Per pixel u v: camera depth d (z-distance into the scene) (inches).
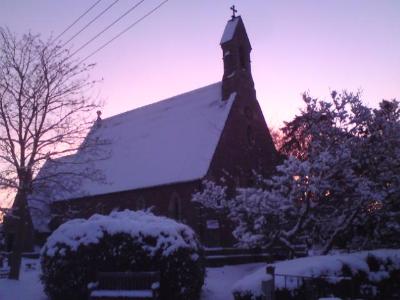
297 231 739.4
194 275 576.1
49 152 847.1
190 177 1225.4
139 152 1558.8
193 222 1189.1
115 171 1541.6
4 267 1157.7
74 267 569.0
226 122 1332.4
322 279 478.3
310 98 882.8
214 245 1155.3
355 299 481.4
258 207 722.2
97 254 568.1
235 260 1171.3
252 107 1450.5
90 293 534.3
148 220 621.0
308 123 820.6
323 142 789.2
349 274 515.5
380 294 530.6
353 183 727.7
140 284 525.0
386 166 767.1
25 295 658.8
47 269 590.6
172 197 1270.9
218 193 813.2
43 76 838.5
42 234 1680.6
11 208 871.7
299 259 566.3
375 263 553.3
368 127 782.5
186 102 1596.9
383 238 820.6
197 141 1360.7
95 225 584.7
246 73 1465.3
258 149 1428.4
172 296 554.6
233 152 1321.4
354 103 781.9
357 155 768.3
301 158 874.8
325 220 779.4
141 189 1349.7
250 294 490.3
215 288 729.0
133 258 560.4
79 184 900.6
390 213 756.6
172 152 1409.9
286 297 479.5
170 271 556.4
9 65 814.5
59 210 1338.6
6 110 812.6
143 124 1707.7
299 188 699.4
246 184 1336.1
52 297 582.6
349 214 768.9
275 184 739.4
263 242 741.9
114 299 516.1
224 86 1439.5
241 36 1491.1
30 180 824.3
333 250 877.2
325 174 725.3
